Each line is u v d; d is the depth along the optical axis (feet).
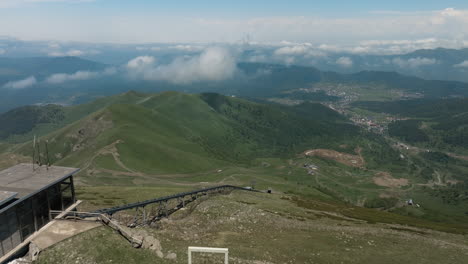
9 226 112.27
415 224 330.54
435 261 178.50
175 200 281.33
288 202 353.92
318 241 190.39
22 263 110.93
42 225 129.90
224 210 228.02
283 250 165.89
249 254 150.92
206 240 166.30
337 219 276.41
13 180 134.31
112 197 304.50
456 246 214.28
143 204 211.61
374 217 340.18
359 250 182.70
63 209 143.23
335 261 160.25
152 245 135.85
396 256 180.04
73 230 129.59
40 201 128.88
